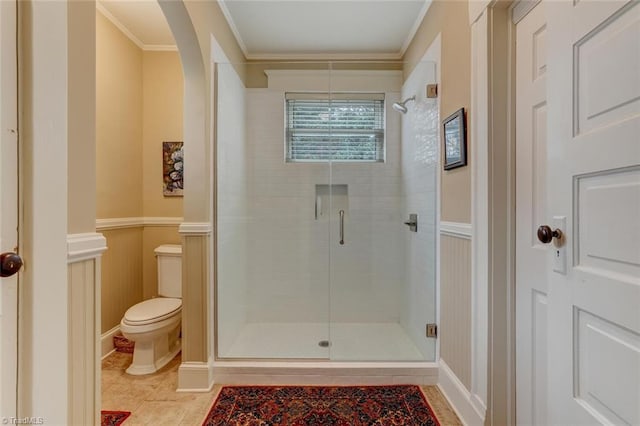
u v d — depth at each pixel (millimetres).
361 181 2779
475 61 1414
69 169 828
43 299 712
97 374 923
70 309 830
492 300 1316
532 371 1200
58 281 751
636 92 667
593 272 777
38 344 701
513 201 1298
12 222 667
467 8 1529
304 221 2779
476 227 1414
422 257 2186
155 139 2738
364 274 2760
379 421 1536
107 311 2322
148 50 2719
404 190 2646
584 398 809
